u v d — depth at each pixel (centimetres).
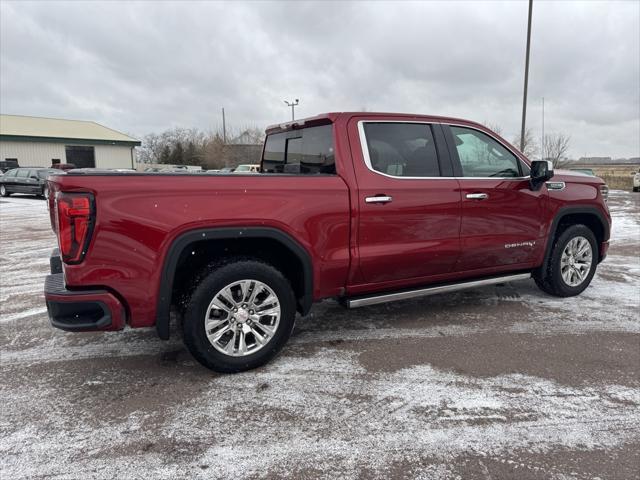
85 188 265
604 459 232
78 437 250
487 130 423
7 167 3105
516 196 428
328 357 350
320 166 369
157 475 220
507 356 351
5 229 1073
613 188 3391
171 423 263
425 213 376
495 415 270
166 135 5541
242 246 332
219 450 239
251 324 322
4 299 511
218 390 301
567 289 488
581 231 481
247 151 4853
